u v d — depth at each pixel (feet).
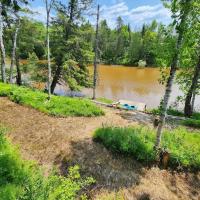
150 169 32.35
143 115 60.54
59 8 77.20
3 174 24.52
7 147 29.55
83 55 83.51
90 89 126.41
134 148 33.83
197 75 69.92
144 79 180.24
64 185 21.52
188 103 73.26
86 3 77.56
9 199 20.90
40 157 32.27
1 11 66.95
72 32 81.10
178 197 29.37
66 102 54.75
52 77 84.99
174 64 30.96
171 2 28.78
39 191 19.85
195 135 45.03
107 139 35.81
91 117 50.65
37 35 86.79
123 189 28.40
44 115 46.57
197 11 27.91
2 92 55.67
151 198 28.12
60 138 36.99
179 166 33.24
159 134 33.83
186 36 28.78
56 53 81.41
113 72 216.54
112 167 31.19
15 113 45.70
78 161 31.48
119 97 117.19
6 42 85.51
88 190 27.25
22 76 114.11
